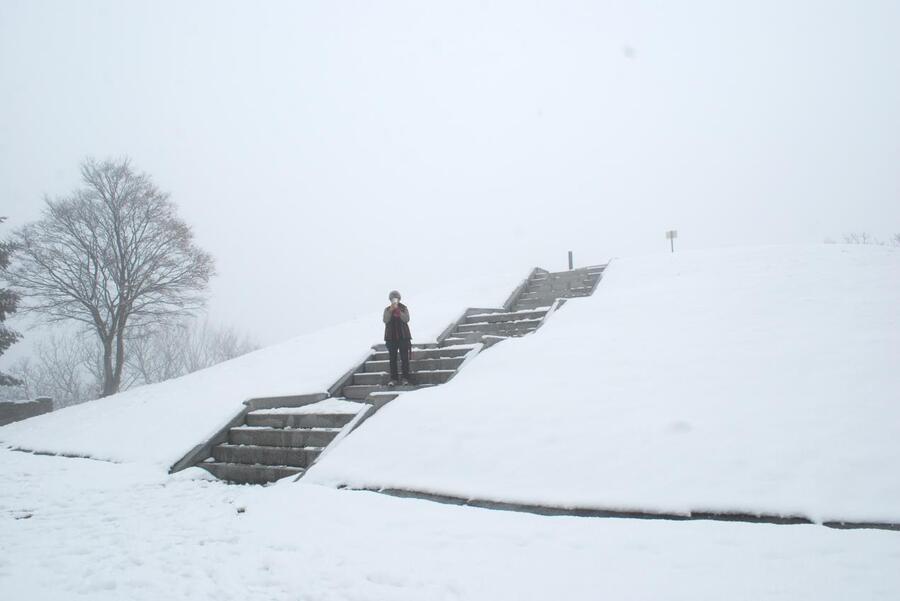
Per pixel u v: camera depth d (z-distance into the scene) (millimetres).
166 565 4578
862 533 3900
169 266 29484
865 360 6348
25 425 16000
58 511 7031
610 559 3891
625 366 7555
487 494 5555
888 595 3070
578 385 7281
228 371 15227
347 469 6875
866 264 10898
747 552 3791
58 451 11898
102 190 28219
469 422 7016
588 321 10195
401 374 10414
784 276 10836
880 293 8781
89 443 11859
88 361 47625
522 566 3908
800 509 4316
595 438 5977
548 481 5527
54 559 4949
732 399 6082
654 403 6379
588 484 5305
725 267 12891
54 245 27516
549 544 4277
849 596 3090
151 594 3996
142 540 5402
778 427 5379
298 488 6742
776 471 4781
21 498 7816
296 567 4262
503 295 15961
